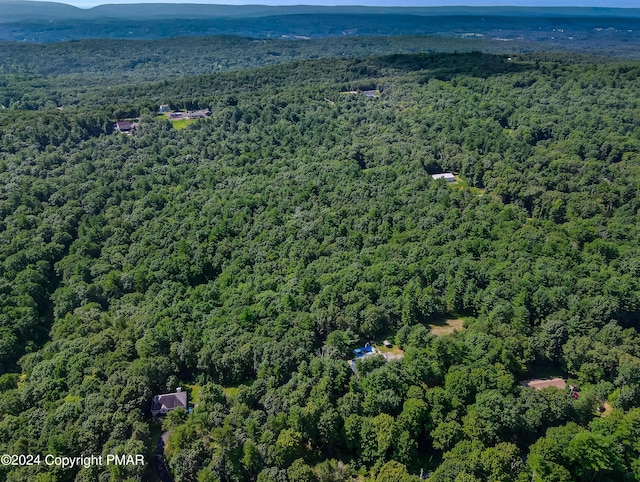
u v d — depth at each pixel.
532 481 72.88
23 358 106.88
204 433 80.88
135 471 73.12
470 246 131.88
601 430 79.50
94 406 83.38
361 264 126.50
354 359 98.81
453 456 75.56
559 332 101.00
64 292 128.38
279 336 101.19
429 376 90.19
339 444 82.69
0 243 145.62
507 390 85.81
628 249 130.38
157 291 129.25
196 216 167.75
